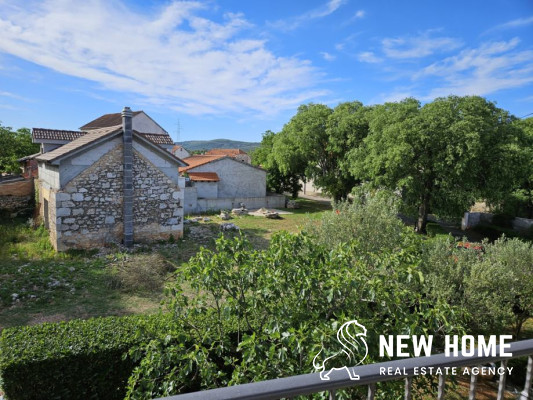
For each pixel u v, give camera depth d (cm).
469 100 1809
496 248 840
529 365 222
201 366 422
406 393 198
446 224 2656
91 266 1261
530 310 726
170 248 1573
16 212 2022
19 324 840
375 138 2028
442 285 671
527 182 2483
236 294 456
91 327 621
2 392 548
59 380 541
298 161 3080
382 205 894
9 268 1187
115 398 578
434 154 1808
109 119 3194
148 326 600
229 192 3055
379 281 425
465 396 629
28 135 3962
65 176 1402
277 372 383
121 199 1537
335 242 816
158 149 1602
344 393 331
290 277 445
